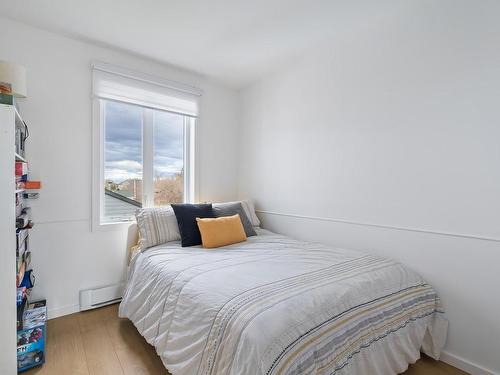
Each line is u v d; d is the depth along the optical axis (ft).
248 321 3.28
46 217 6.72
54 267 6.86
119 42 7.34
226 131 10.51
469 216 5.10
